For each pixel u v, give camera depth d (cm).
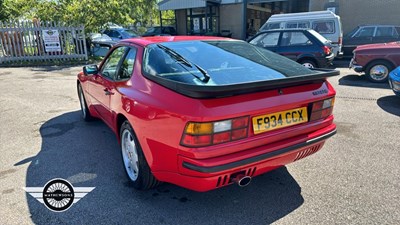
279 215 250
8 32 1223
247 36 2130
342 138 420
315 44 873
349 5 1583
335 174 317
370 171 322
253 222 242
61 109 583
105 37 1584
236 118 214
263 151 229
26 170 330
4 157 364
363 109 566
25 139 424
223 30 2133
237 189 293
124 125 296
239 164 218
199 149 208
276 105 233
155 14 3912
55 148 391
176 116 215
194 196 281
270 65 301
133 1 1848
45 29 1273
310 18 1188
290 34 909
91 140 420
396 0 1470
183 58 284
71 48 1342
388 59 792
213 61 290
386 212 250
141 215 251
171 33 2234
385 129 454
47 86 812
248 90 223
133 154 289
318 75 257
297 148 248
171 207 263
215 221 244
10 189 291
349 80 870
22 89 771
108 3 1460
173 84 224
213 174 211
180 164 219
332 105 279
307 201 269
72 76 991
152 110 237
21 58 1266
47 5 1435
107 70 375
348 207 258
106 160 356
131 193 285
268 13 2589
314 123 264
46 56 1304
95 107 427
